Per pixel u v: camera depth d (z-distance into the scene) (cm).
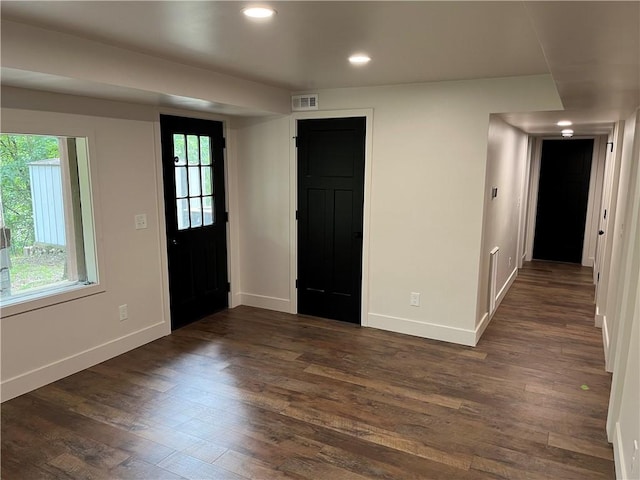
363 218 450
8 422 289
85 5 206
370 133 432
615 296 375
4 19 227
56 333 340
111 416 296
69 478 238
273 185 491
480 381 347
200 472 244
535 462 253
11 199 322
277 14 215
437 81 393
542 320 486
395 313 448
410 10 207
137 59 296
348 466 249
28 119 305
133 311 401
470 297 411
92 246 363
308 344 418
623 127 441
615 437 257
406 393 329
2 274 321
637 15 138
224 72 359
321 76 374
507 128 494
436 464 252
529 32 240
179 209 442
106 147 362
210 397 322
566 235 781
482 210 396
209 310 496
